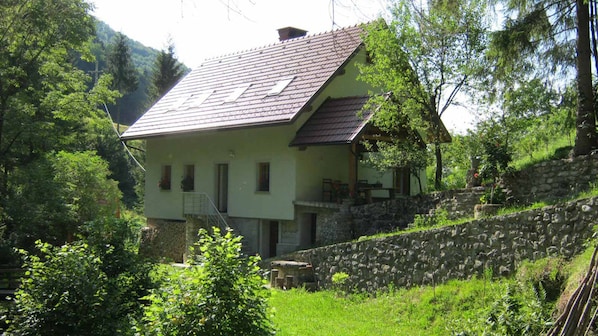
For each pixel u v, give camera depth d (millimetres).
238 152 21953
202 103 24328
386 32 18344
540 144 17672
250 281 7242
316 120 20188
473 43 18469
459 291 11375
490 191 14547
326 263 15336
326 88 21188
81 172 25812
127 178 47188
